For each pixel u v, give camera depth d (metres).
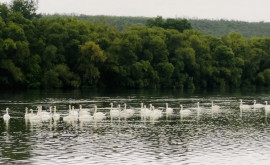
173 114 101.00
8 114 94.25
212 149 63.28
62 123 84.06
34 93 154.75
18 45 163.12
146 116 96.75
